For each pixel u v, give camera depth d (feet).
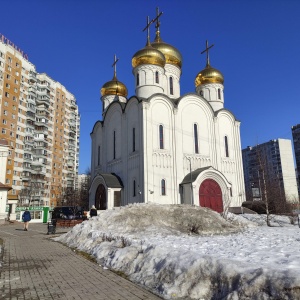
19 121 215.51
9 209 135.74
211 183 102.42
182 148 105.70
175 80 126.62
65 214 140.26
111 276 27.07
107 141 121.39
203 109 114.73
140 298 20.70
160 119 103.60
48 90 247.70
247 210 101.91
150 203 72.43
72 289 22.99
